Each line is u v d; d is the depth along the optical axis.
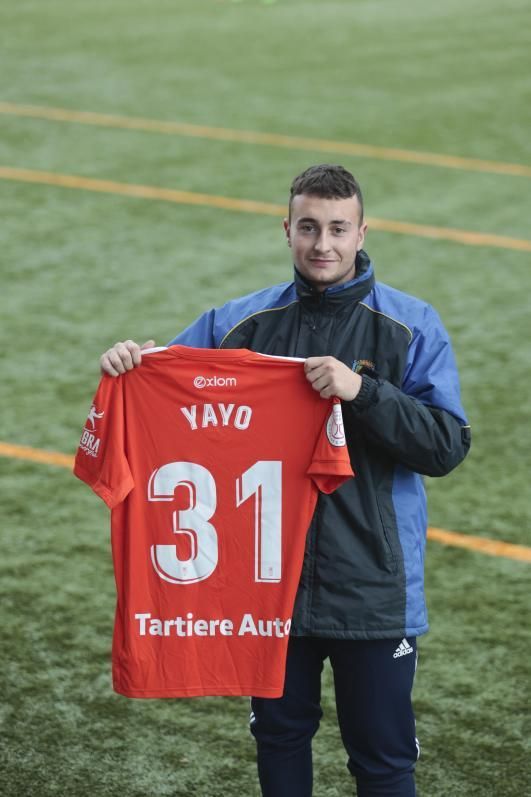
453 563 5.34
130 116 13.99
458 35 19.69
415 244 10.00
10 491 5.96
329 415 3.11
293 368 3.10
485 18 21.31
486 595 5.08
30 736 4.11
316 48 18.36
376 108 14.66
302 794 3.30
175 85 15.59
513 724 4.21
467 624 4.86
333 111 14.47
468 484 6.08
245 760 4.02
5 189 11.20
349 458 3.11
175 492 3.19
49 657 4.59
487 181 11.80
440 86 15.95
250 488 3.15
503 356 7.73
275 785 3.28
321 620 3.11
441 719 4.23
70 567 5.28
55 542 5.50
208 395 3.14
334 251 3.09
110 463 3.16
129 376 3.17
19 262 9.38
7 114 13.88
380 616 3.10
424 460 3.06
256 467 3.15
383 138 13.30
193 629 3.21
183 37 18.92
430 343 3.18
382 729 3.16
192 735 4.15
